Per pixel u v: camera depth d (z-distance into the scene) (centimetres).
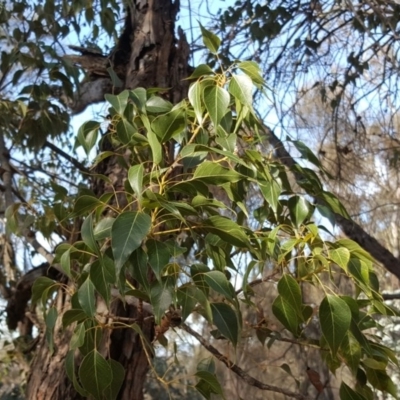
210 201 71
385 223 281
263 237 77
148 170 87
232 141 76
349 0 200
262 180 78
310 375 97
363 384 83
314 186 88
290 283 74
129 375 100
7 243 188
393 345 245
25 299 157
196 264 74
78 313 77
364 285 74
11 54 137
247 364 219
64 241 120
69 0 161
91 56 148
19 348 187
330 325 70
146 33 131
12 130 153
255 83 76
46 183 180
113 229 61
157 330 83
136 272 65
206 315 72
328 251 72
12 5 166
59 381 100
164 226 83
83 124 89
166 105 85
